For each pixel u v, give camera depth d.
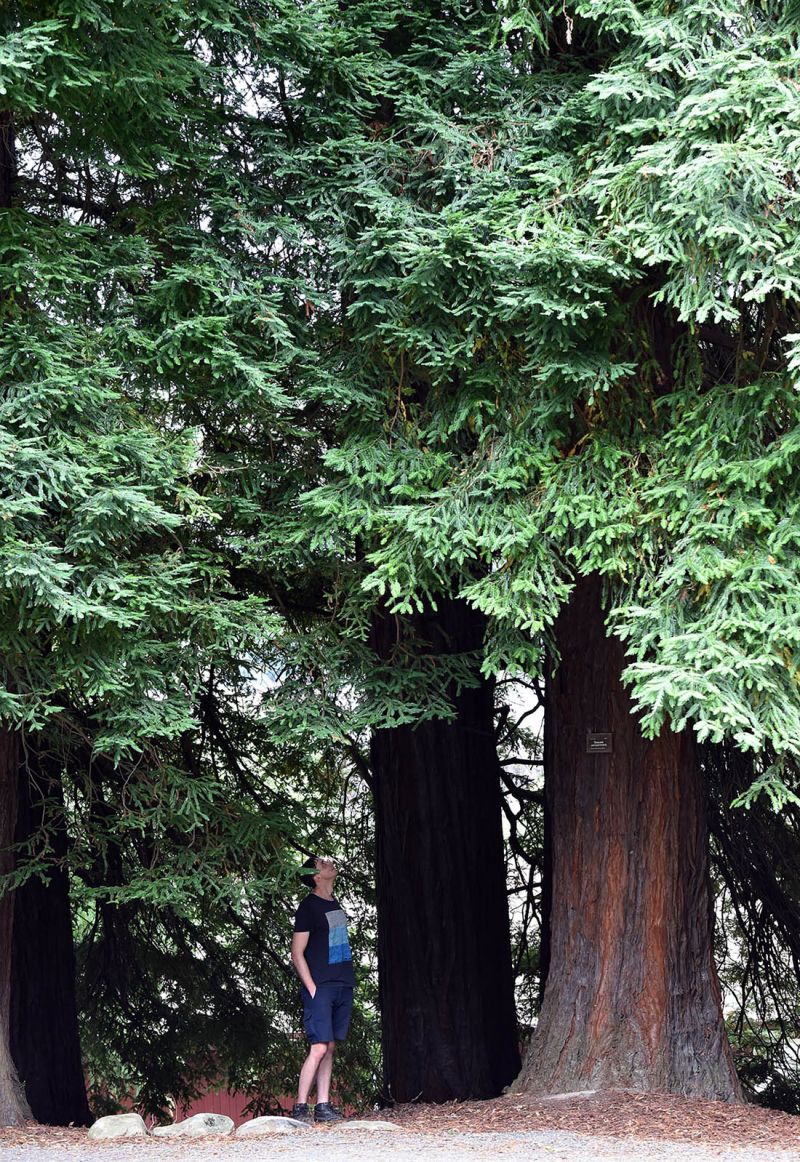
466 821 11.55
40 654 7.55
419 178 8.30
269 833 8.88
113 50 7.22
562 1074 8.71
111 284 8.03
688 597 7.08
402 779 11.55
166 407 8.27
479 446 7.88
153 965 15.76
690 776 9.16
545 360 7.49
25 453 6.85
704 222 6.48
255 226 8.20
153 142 8.19
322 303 8.40
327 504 7.84
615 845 8.99
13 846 8.86
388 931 11.51
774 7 7.22
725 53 6.64
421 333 7.80
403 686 8.65
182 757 12.62
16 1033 11.62
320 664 8.62
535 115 8.09
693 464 7.31
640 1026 8.66
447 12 8.84
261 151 8.50
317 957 7.96
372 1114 8.60
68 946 12.20
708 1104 8.05
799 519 6.95
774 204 6.66
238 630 8.22
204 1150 6.83
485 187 7.74
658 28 7.11
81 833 10.12
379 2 8.72
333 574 8.86
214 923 15.98
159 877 8.55
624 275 7.11
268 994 16.97
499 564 7.66
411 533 7.71
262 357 8.36
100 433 7.57
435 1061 11.03
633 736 9.12
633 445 7.73
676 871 8.93
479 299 7.63
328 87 8.49
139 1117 7.70
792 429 7.33
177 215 8.34
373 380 8.42
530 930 15.62
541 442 7.73
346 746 14.24
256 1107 17.61
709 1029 8.79
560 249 6.94
